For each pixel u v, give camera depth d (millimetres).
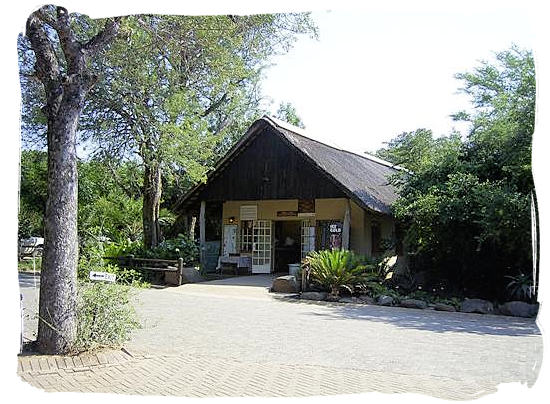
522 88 13531
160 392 5742
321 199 19188
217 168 18969
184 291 14570
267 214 20234
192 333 8961
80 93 7254
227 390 5859
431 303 13578
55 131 7141
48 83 7219
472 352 7973
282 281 14891
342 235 17453
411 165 21172
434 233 15648
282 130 17922
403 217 16844
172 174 18750
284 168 18484
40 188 21266
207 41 11695
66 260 7051
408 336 9195
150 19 10305
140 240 22594
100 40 7508
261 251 20297
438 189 15195
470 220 14367
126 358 7016
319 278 14227
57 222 7035
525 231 12914
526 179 13336
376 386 6109
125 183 21719
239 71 16406
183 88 16703
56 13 7809
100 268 8023
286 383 6184
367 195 17422
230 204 20859
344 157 21000
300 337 8852
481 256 15250
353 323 10398
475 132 16234
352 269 14250
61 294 6973
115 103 16594
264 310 11734
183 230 24641
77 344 7070
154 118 16594
